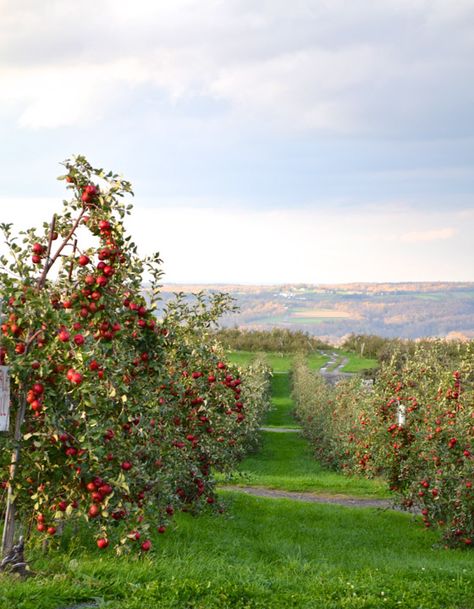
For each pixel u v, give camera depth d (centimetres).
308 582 781
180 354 948
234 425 1162
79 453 734
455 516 1088
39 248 750
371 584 782
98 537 771
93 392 732
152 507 830
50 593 680
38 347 721
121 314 783
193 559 841
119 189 745
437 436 1131
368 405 1534
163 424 939
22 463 743
